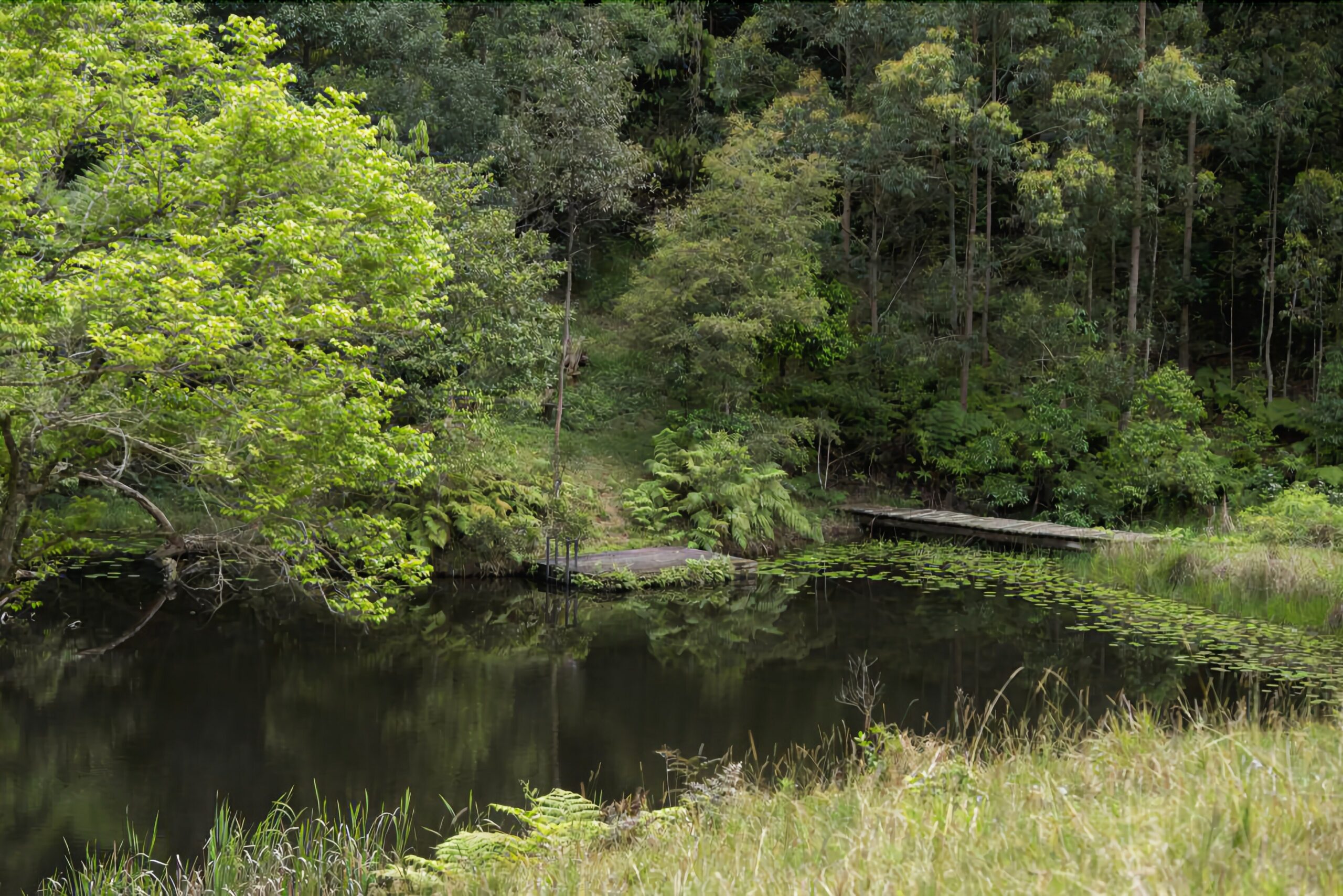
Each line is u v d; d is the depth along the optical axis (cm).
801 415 2427
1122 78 2347
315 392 758
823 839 385
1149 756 422
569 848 513
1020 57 2295
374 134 763
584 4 2738
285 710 1016
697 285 2088
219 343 644
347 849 639
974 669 1134
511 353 1750
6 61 651
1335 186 2233
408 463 809
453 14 2738
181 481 870
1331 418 2177
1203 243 2645
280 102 714
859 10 2405
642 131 2881
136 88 739
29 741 913
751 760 849
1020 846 314
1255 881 254
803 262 2203
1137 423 2161
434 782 816
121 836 710
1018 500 2253
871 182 2617
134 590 1580
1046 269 2742
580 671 1174
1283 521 1722
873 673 1134
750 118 2691
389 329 966
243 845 658
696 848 406
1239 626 1299
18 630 1337
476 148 2309
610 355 2562
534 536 1800
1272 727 521
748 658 1229
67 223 705
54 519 880
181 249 676
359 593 860
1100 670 1098
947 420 2322
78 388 719
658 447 2197
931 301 2430
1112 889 262
